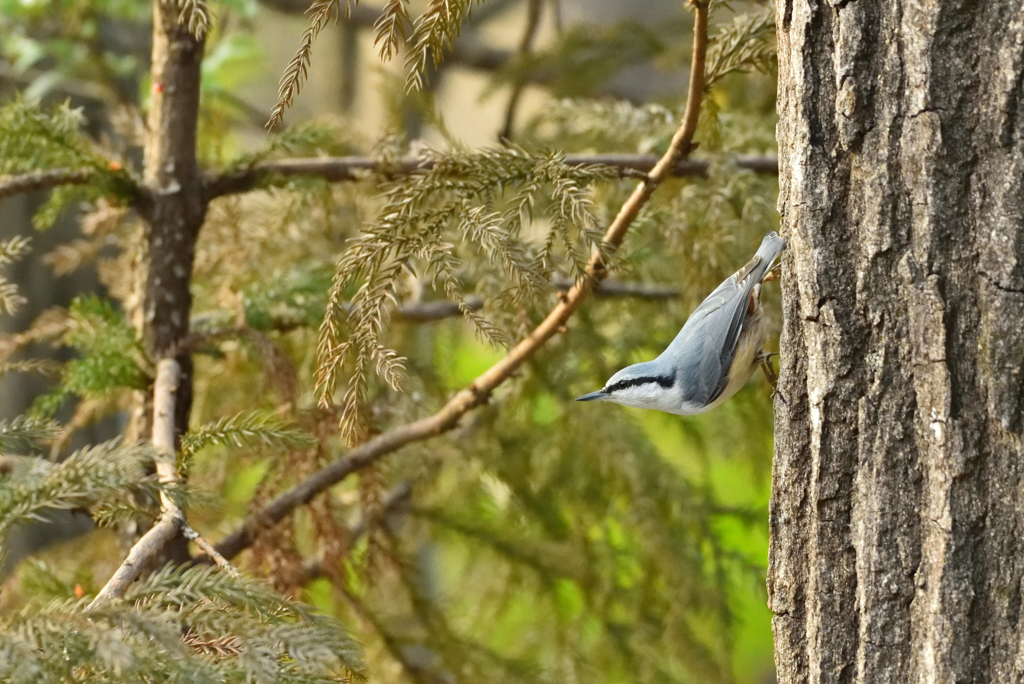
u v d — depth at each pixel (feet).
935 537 15.16
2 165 22.74
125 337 22.81
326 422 23.26
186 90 23.75
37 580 21.18
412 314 27.61
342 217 30.17
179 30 23.47
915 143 15.30
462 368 44.86
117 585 15.92
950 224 15.12
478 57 48.14
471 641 27.76
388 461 25.29
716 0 19.98
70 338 23.32
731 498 49.37
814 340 16.25
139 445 15.93
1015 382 14.76
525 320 21.48
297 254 29.27
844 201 16.03
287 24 56.29
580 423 30.14
